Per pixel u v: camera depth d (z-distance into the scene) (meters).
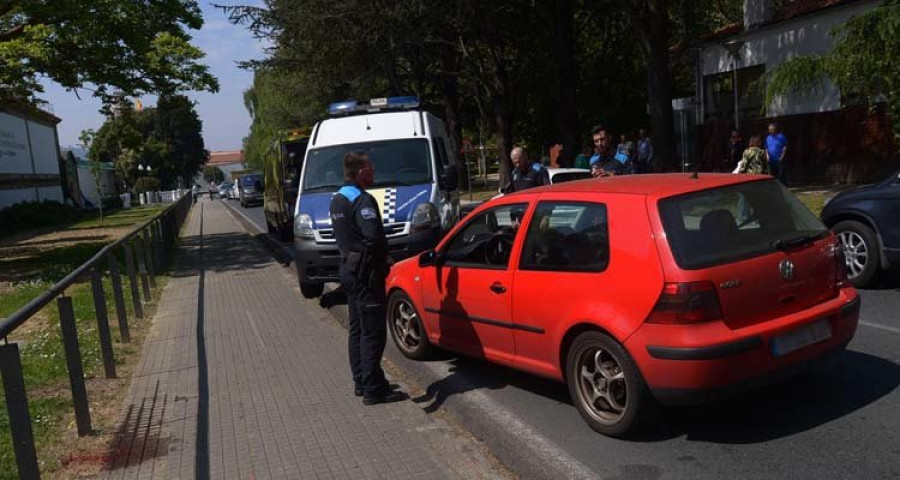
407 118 11.33
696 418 4.89
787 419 4.77
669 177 5.06
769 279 4.40
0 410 5.61
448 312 6.09
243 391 6.15
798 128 21.30
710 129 25.22
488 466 4.47
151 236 14.19
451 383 6.03
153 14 18.19
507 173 29.08
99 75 16.50
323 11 23.81
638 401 4.39
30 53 14.76
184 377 6.62
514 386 5.86
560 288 4.86
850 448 4.28
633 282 4.39
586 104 30.84
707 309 4.18
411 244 9.57
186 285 12.76
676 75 33.72
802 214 4.94
